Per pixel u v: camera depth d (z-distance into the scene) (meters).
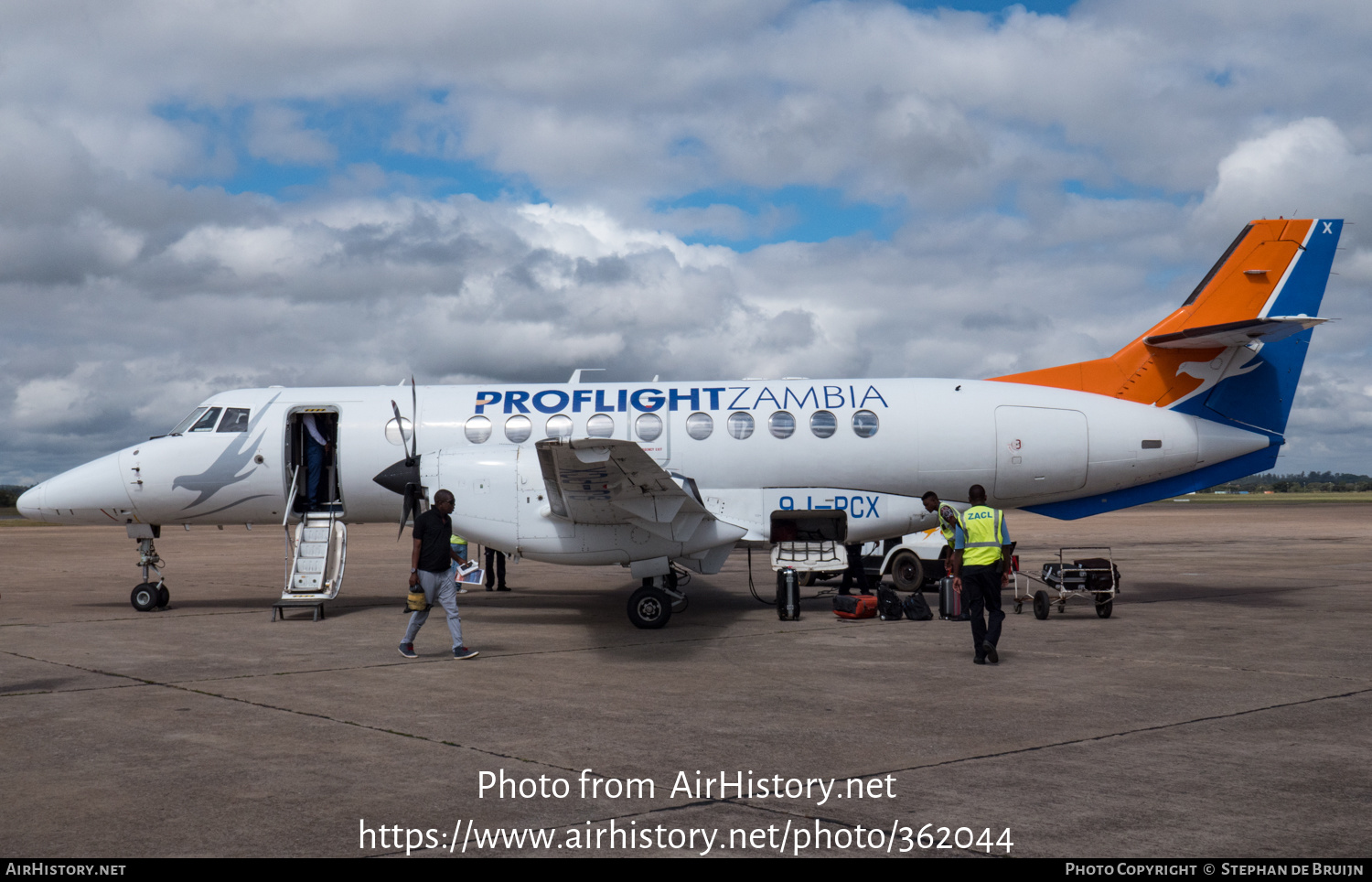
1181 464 14.20
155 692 8.05
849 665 9.26
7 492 103.75
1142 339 14.23
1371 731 6.52
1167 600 14.93
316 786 5.34
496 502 12.27
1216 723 6.77
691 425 13.87
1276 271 14.29
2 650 10.43
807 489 13.89
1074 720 6.87
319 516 14.09
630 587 17.94
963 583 9.41
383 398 14.53
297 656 9.95
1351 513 62.38
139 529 14.63
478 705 7.48
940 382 14.34
